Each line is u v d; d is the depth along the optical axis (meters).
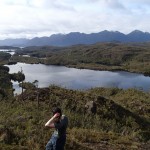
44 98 27.00
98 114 24.52
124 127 22.38
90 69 171.75
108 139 17.53
